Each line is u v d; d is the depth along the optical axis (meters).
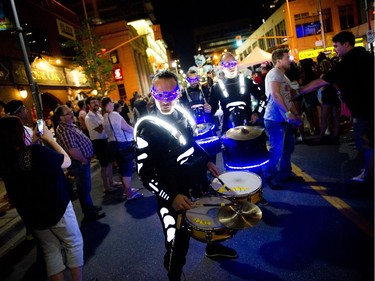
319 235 3.07
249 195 2.50
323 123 6.40
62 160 2.50
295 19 34.84
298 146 6.49
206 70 13.05
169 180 2.15
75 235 2.59
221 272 2.79
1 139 2.31
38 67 14.93
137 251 3.52
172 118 2.33
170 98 2.21
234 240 3.26
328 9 34.50
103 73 18.95
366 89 3.34
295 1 34.41
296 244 3.00
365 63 3.30
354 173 4.45
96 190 6.49
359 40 27.89
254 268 2.76
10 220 4.84
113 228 4.31
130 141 5.31
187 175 2.30
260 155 3.44
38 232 2.51
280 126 4.15
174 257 2.31
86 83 20.67
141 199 5.35
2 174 2.38
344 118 8.31
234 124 4.28
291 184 4.45
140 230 4.08
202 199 2.48
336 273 2.49
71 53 19.56
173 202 2.11
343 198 3.76
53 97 16.22
